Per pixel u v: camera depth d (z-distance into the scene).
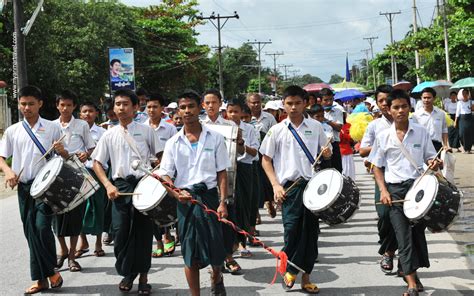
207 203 5.02
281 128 5.65
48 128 5.98
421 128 5.51
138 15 43.94
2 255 7.43
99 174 5.71
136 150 5.77
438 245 7.39
